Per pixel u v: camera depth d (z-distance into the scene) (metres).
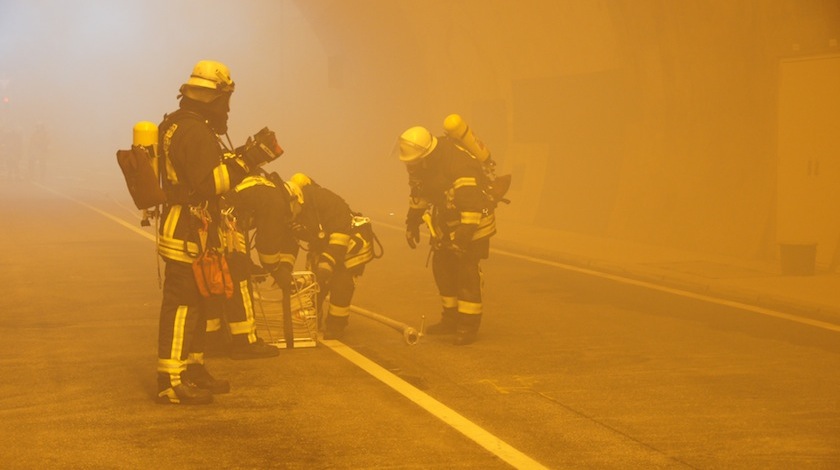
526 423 6.36
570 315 10.14
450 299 9.11
